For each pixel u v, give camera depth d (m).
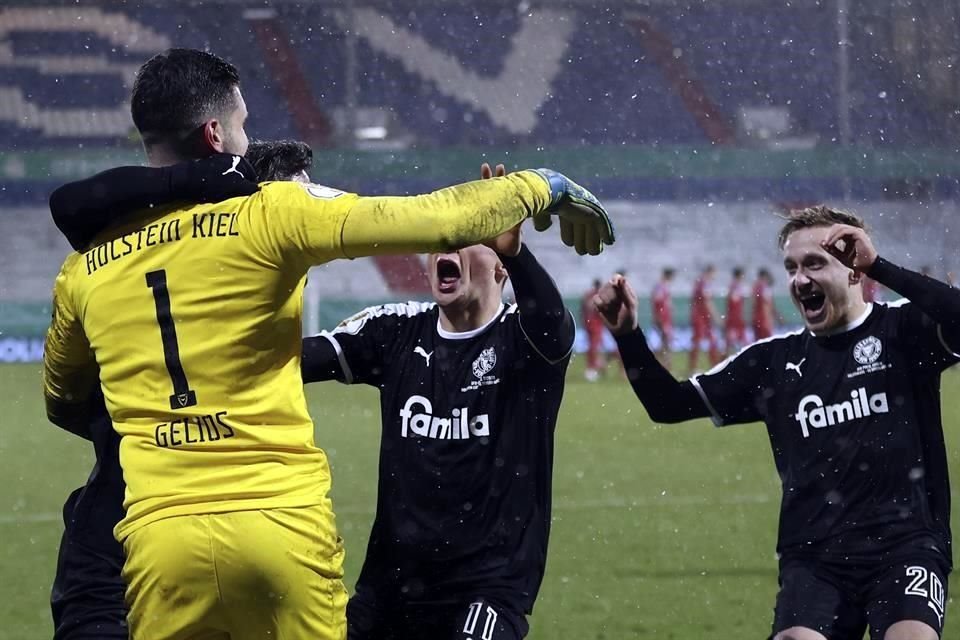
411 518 14.21
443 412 14.28
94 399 13.47
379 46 138.88
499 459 14.09
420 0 141.75
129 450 11.12
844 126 136.12
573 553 32.22
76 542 13.77
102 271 11.23
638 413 67.25
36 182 121.75
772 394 16.31
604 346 105.38
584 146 131.12
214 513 10.74
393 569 14.23
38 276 117.56
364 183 126.69
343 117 134.50
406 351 14.70
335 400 75.06
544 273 13.58
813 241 15.99
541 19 142.00
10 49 132.62
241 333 10.88
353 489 42.97
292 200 10.84
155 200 11.02
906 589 14.56
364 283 121.88
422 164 127.12
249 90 135.00
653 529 35.50
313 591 11.04
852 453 15.54
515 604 13.81
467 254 14.27
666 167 130.25
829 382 15.88
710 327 95.81
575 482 44.34
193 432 10.88
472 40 140.75
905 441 15.42
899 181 130.75
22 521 37.38
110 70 133.38
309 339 14.95
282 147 14.82
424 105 136.50
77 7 135.50
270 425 11.03
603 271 125.38
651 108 137.38
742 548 32.62
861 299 16.08
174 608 10.95
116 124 130.00
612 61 140.00
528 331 13.70
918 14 135.38
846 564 15.27
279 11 138.88
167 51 11.59
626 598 27.19
